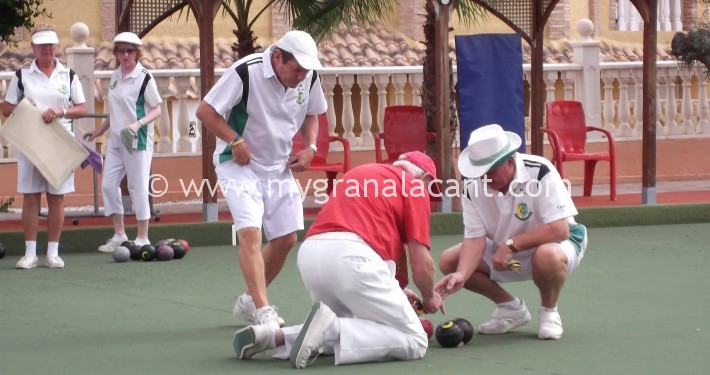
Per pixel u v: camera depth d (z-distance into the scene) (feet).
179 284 63.82
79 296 60.13
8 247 76.59
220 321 53.31
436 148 86.28
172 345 48.01
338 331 43.32
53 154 68.69
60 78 69.62
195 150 103.24
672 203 91.45
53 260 70.23
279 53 48.08
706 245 78.13
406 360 44.19
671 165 114.32
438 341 46.65
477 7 115.85
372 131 113.29
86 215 86.48
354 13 104.68
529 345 47.03
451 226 84.99
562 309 55.21
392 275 44.09
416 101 109.81
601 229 87.45
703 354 45.27
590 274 65.77
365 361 43.78
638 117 113.91
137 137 72.59
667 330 50.06
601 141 111.75
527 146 111.24
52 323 53.01
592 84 111.96
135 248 72.84
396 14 128.06
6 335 50.34
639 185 109.91
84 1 120.88
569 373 42.27
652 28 89.76
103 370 43.62
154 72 100.32
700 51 104.17
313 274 43.65
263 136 49.19
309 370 42.86
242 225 48.14
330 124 106.11
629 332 49.65
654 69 90.22
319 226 43.91
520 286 61.93
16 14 78.23
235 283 64.03
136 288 62.59
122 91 72.64
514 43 87.10
